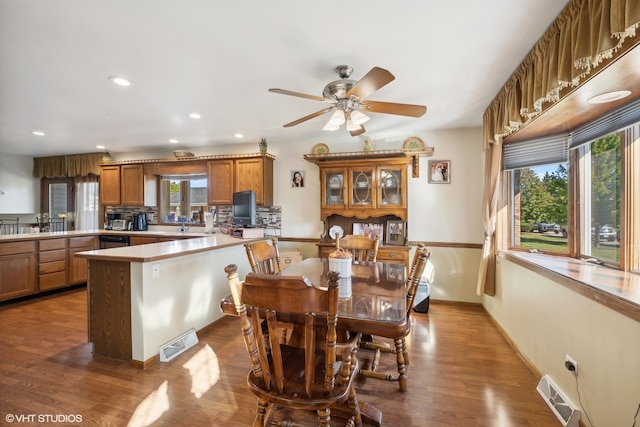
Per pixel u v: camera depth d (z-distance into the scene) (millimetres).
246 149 4605
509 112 2213
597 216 2088
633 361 1248
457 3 1462
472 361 2301
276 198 4453
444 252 3748
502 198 2945
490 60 2014
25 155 5613
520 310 2393
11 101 2783
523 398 1848
